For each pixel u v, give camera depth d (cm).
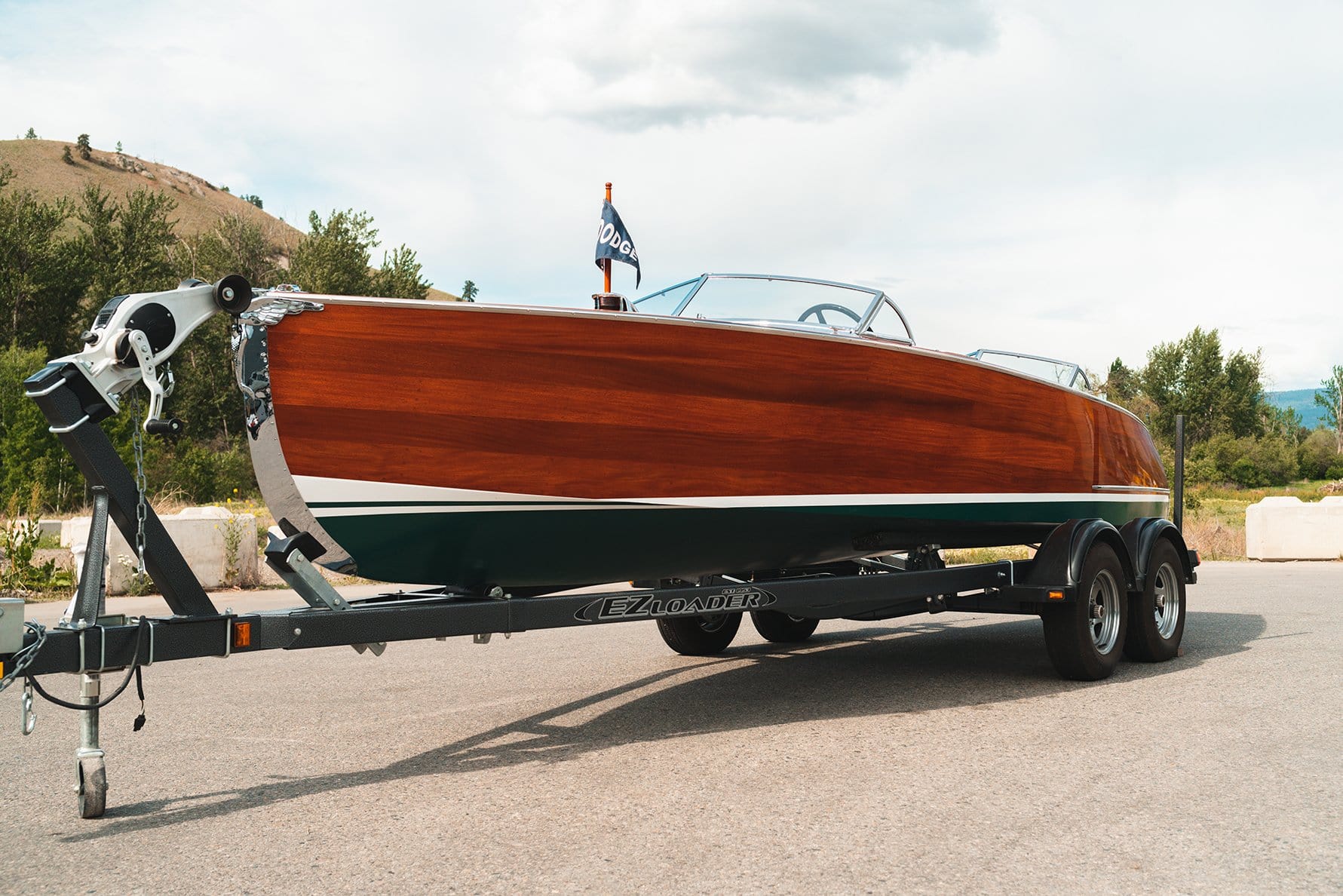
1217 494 4712
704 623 704
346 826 336
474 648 749
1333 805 346
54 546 1429
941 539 625
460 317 413
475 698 557
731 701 545
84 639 332
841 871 287
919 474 559
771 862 295
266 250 4522
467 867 295
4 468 2166
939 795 362
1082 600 580
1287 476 6191
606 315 439
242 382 387
